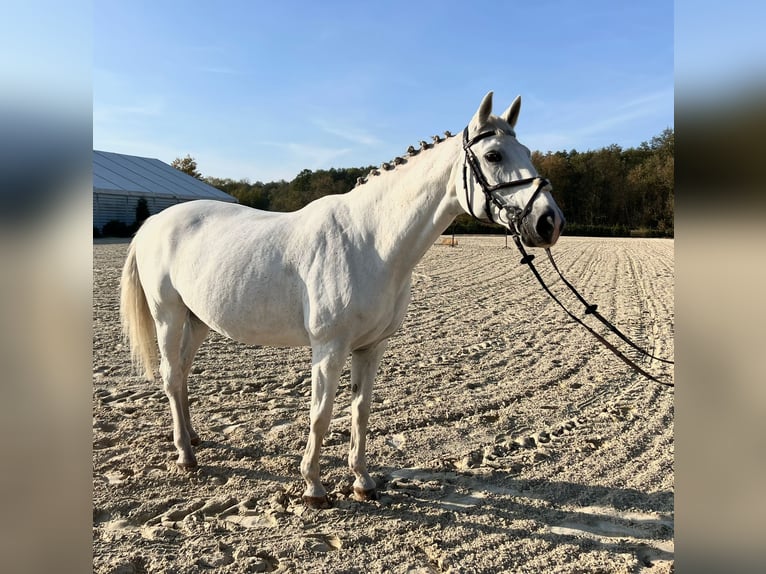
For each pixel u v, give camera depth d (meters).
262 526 2.70
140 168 30.39
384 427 4.07
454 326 7.92
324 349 2.70
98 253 15.97
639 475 3.34
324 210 2.90
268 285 2.83
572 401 4.77
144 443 3.65
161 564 2.32
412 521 2.77
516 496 3.06
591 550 2.55
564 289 11.52
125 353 5.94
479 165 2.44
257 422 4.07
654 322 8.19
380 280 2.68
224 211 3.34
